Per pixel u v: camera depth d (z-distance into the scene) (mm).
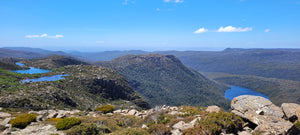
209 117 15008
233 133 13062
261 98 17141
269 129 12453
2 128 16359
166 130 13797
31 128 16938
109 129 16531
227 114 14922
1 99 38250
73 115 25625
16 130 16344
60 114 24359
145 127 16234
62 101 56719
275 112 14898
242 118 15172
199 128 12797
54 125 18109
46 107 44469
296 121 13469
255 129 13062
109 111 29141
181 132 13922
